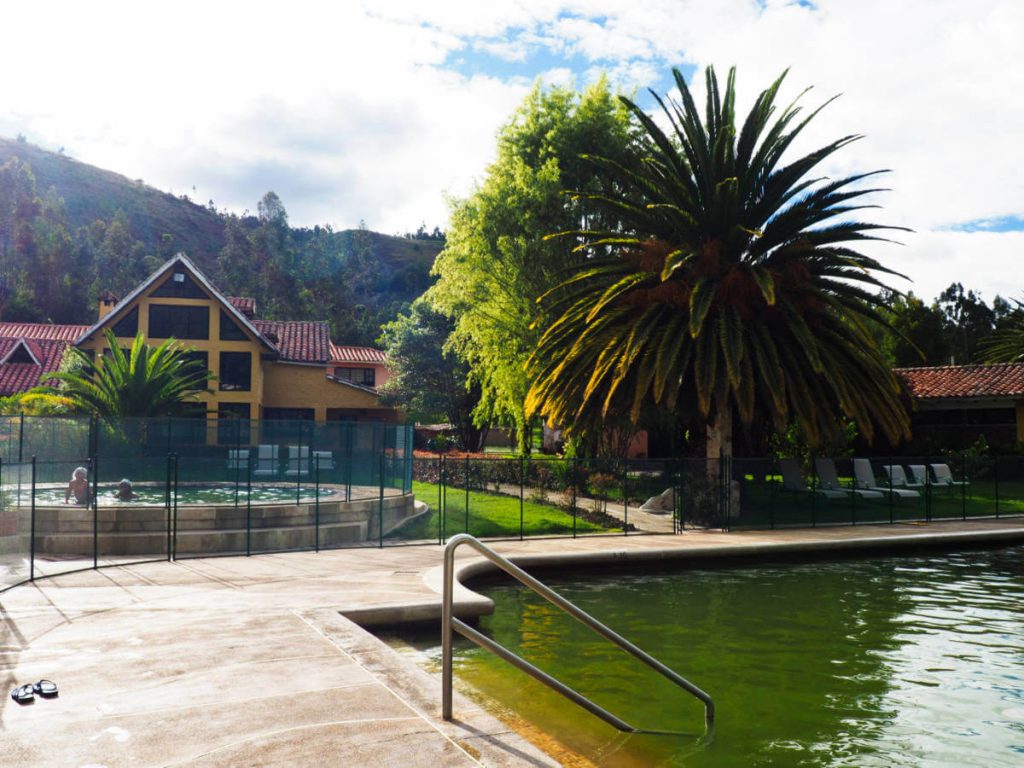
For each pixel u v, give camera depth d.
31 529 12.04
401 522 20.09
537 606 12.43
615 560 15.88
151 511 16.55
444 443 52.97
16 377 48.41
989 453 36.81
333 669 6.94
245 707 5.89
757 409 25.22
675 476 20.48
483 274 34.16
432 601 10.25
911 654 9.77
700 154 24.98
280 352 52.72
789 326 22.00
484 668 8.81
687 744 6.63
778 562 17.25
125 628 8.55
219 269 193.50
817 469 23.23
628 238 24.73
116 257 160.25
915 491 25.89
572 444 29.83
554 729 6.91
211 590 11.16
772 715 7.42
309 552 15.66
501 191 33.47
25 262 143.62
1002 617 11.91
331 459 26.91
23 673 6.80
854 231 24.11
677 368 22.20
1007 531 20.38
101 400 32.84
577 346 22.98
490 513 21.25
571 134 33.72
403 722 5.58
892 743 6.73
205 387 42.56
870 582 15.03
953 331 84.50
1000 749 6.62
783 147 25.03
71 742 5.18
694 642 10.32
